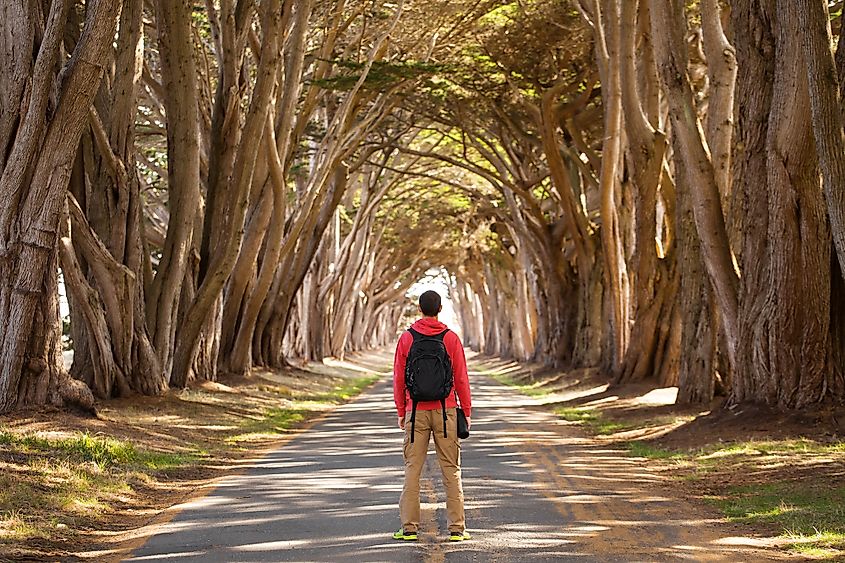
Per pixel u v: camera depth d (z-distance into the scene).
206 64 27.61
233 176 21.69
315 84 26.72
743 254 16.62
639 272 27.03
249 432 17.59
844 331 15.73
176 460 13.08
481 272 83.56
